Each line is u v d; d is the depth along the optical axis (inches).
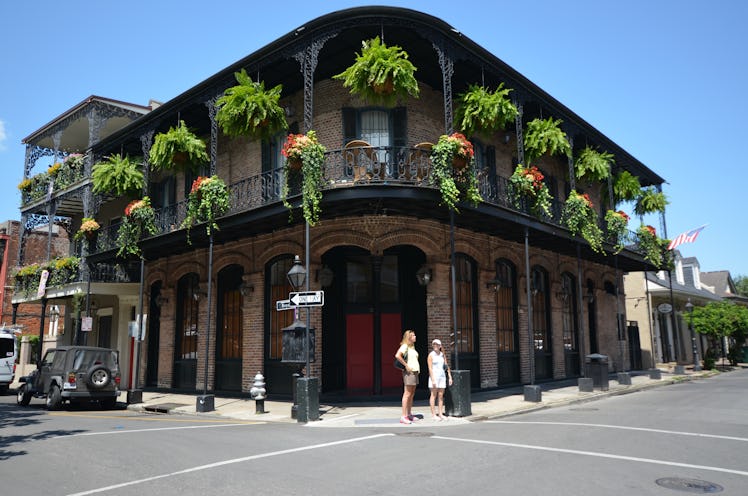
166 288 752.3
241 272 658.2
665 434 339.9
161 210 741.3
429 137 609.0
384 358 581.3
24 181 977.5
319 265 563.2
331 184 495.2
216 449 305.3
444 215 548.7
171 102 650.2
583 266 839.7
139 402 598.5
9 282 1277.1
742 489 210.7
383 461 263.6
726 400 538.9
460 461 261.4
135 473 250.5
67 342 1006.4
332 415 450.3
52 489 226.1
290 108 620.7
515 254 691.4
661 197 918.4
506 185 585.9
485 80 600.7
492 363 625.3
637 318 1104.8
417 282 586.6
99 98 844.0
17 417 498.3
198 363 684.1
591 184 902.4
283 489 214.4
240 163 673.0
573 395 578.2
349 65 576.7
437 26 504.7
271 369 593.0
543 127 618.5
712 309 1095.0
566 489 210.4
